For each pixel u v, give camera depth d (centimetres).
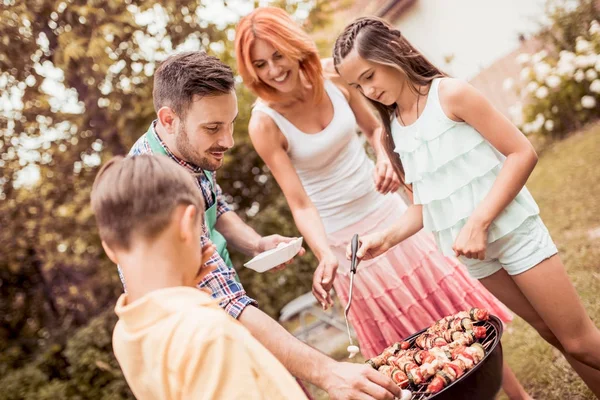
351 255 213
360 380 146
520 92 870
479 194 196
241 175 741
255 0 627
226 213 247
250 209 748
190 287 121
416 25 1308
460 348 174
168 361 112
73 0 541
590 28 816
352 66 197
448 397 151
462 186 197
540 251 192
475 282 266
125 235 121
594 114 796
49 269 752
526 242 192
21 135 658
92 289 751
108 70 567
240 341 112
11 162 675
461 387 152
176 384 111
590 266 376
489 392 157
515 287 210
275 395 112
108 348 548
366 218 272
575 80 795
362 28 196
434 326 201
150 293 118
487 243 197
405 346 202
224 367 109
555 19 880
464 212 198
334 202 270
